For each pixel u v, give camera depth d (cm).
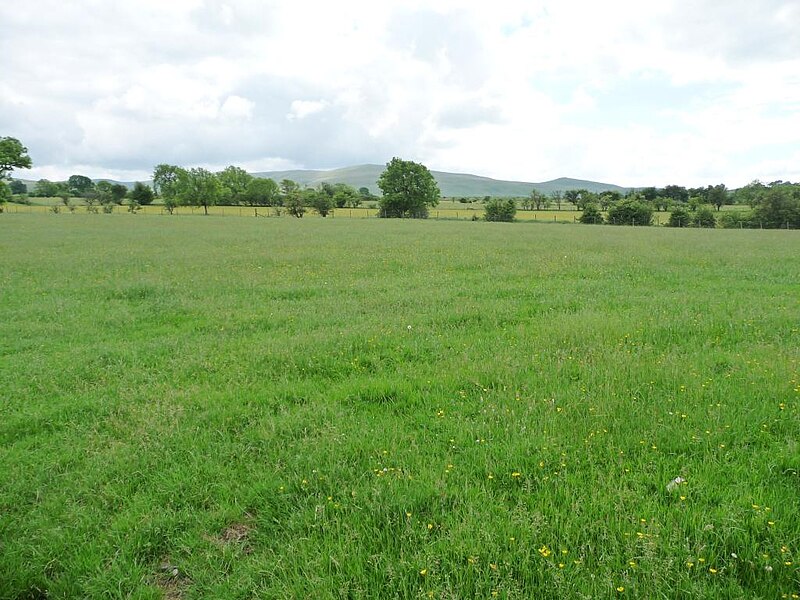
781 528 393
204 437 579
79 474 511
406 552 381
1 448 573
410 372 777
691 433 539
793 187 8200
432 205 11212
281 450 537
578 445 527
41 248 2856
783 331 971
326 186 15238
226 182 15150
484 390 689
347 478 489
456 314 1154
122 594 369
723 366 772
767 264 2108
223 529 432
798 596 334
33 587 376
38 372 811
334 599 343
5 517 446
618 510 416
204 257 2414
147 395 705
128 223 5947
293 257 2408
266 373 794
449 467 495
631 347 877
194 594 365
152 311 1264
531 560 369
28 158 7775
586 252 2656
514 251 2730
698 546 373
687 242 3506
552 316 1141
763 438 532
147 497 470
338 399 681
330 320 1126
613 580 349
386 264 2148
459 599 341
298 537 412
